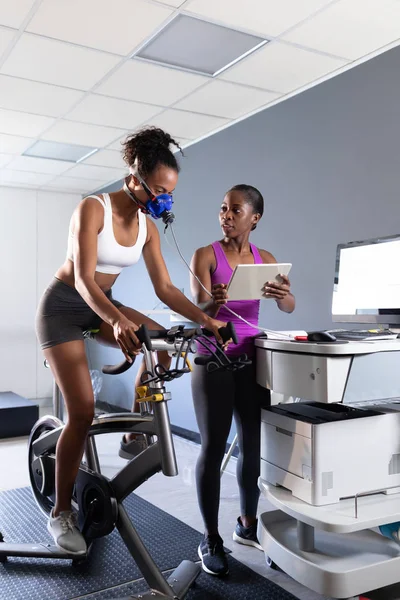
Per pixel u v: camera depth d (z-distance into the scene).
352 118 2.88
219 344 1.61
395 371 1.61
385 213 2.69
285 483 1.71
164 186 1.59
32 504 2.72
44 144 4.38
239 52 2.80
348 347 1.50
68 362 1.77
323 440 1.58
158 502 2.73
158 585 1.58
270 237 3.45
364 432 1.64
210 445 1.94
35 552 1.95
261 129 3.54
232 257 2.07
